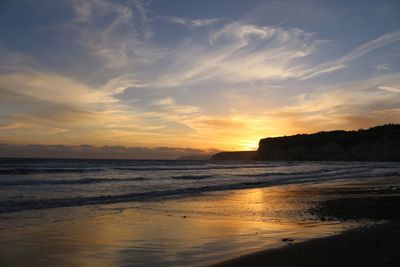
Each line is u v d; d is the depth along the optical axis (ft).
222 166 255.29
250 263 24.76
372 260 24.58
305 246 28.86
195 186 92.89
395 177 139.33
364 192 80.28
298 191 83.82
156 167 199.82
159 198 68.08
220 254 27.71
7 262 25.96
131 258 26.89
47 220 42.70
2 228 37.58
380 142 510.17
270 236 34.37
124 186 87.92
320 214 48.78
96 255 27.81
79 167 163.32
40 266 25.12
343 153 529.04
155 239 33.19
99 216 46.26
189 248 29.81
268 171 184.55
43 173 122.72
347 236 32.48
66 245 30.78
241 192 81.25
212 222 42.47
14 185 80.64
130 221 42.80
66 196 65.00
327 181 118.73
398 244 29.09
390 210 51.78
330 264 23.95
